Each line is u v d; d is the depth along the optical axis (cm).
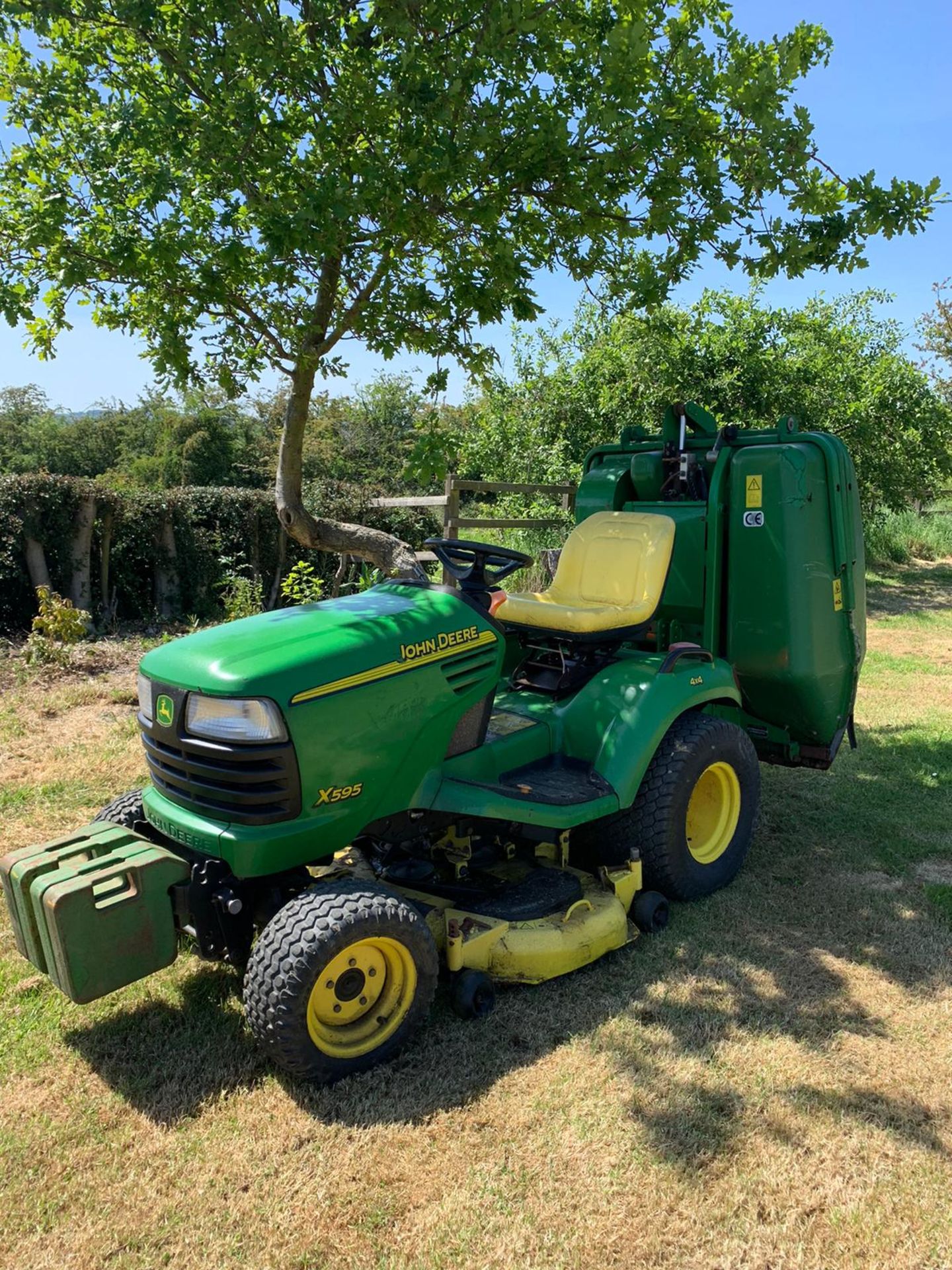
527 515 1108
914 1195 234
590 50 420
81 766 543
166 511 1012
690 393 1254
